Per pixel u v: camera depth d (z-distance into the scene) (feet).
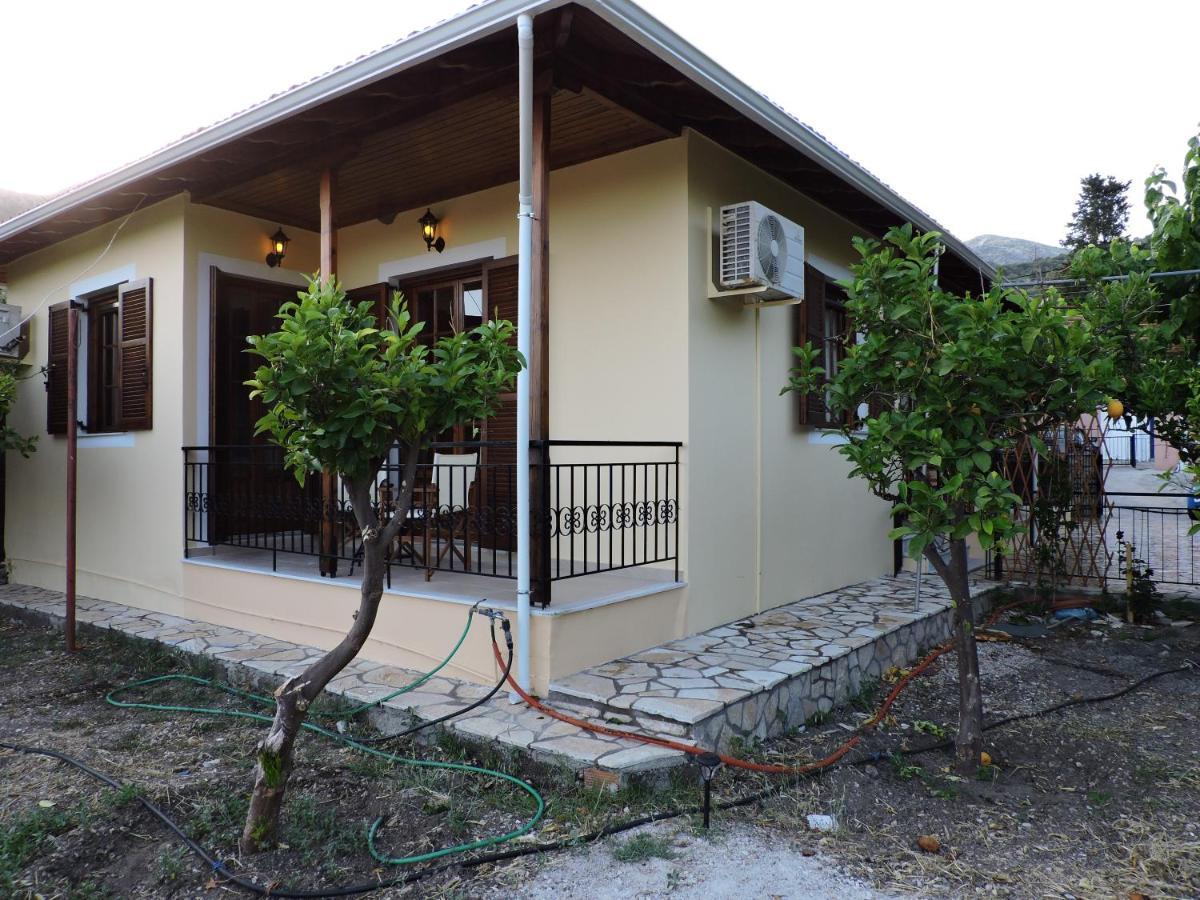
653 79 14.15
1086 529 24.57
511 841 9.41
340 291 9.78
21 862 9.01
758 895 8.39
